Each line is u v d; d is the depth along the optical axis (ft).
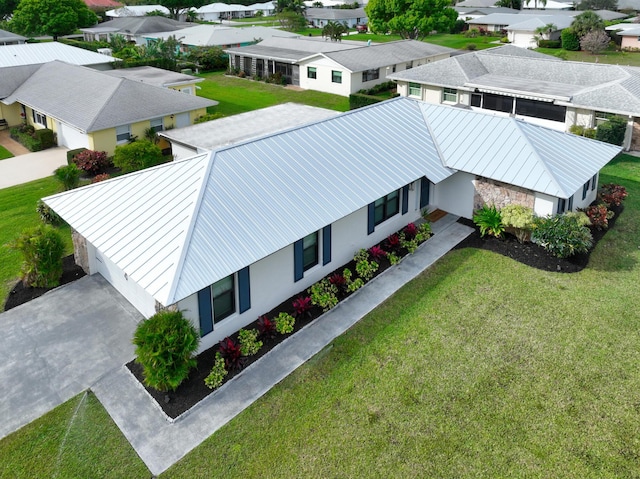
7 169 95.35
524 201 62.75
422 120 73.82
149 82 125.08
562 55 198.70
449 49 168.76
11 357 46.52
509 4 329.72
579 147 67.72
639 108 94.12
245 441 37.93
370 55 151.94
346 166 59.57
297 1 317.01
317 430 38.68
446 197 70.54
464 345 46.80
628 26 229.86
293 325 49.21
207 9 354.74
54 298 55.01
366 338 47.98
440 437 37.81
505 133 67.05
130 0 340.59
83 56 145.07
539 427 38.42
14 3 231.71
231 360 44.34
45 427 39.45
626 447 36.73
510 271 57.98
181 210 48.16
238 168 54.08
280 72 162.61
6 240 67.51
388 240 62.85
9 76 121.29
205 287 41.45
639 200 75.97
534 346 46.47
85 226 50.06
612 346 46.26
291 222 50.11
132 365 45.50
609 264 59.16
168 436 38.47
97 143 94.53
